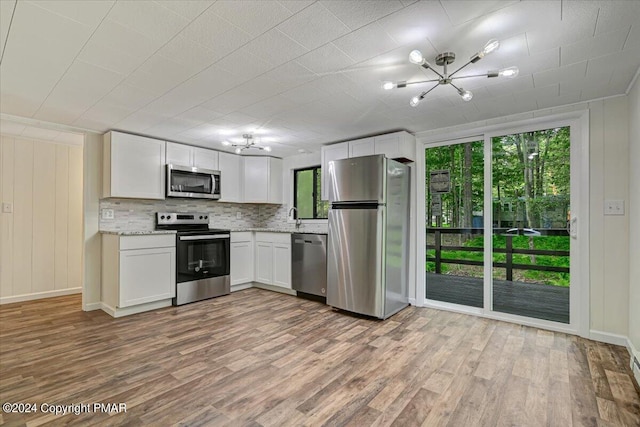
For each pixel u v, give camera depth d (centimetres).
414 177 387
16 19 161
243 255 469
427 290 414
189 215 455
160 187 401
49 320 328
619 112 268
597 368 223
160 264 367
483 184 354
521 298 332
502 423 164
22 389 193
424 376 212
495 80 239
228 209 514
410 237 388
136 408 175
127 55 200
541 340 275
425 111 308
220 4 151
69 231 446
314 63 211
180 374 213
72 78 232
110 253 353
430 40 184
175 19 163
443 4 151
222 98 272
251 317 338
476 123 344
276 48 192
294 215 503
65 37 179
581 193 287
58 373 213
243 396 187
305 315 346
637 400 184
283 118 327
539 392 193
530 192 325
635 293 238
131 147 375
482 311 346
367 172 339
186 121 336
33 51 194
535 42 186
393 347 259
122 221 397
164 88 251
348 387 198
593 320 278
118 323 317
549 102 286
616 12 157
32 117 323
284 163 532
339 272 358
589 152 282
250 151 486
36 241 419
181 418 166
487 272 343
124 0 148
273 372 216
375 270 330
